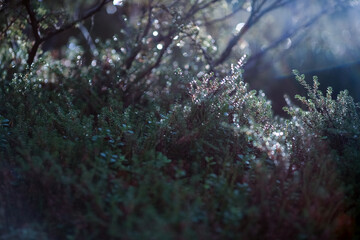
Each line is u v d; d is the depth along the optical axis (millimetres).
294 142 4090
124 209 2812
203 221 2799
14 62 6207
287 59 9609
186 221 2561
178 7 7340
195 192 3217
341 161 3779
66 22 6859
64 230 2975
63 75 5789
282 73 9438
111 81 5879
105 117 4594
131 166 3555
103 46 6480
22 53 6406
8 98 4867
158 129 4125
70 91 5699
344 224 3041
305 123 4332
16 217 3084
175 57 7762
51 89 5711
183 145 3973
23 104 4672
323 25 9438
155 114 4906
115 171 3439
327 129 4062
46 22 6738
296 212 2951
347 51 9461
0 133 3979
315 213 2895
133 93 5879
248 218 2826
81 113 4969
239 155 3672
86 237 2797
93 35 9328
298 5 9172
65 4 7258
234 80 4684
